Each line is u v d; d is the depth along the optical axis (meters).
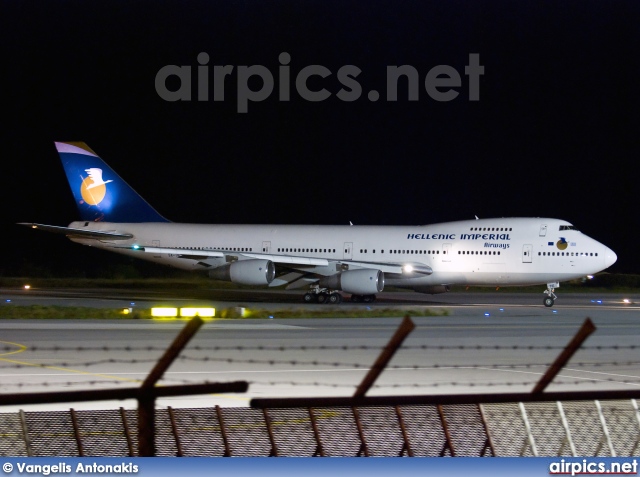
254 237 104.06
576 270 92.44
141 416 17.08
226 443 23.47
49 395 16.56
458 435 25.55
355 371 41.62
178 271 164.38
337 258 100.69
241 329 63.88
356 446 24.31
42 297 109.56
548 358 47.88
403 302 104.69
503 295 126.94
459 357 47.97
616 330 66.56
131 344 53.16
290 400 18.05
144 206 111.31
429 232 98.75
